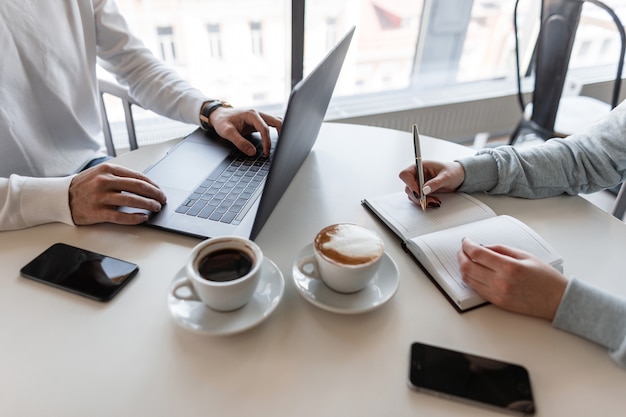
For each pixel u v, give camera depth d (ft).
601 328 1.67
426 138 3.40
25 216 2.22
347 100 6.74
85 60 3.46
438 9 6.28
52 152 3.36
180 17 4.93
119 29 3.62
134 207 2.26
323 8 5.63
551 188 2.66
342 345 1.67
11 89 2.93
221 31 5.20
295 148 2.30
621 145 2.63
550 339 1.72
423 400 1.48
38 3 2.96
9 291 1.86
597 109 5.88
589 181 2.72
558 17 4.82
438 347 1.64
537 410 1.45
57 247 2.09
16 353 1.59
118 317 1.75
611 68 8.38
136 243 2.16
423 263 2.07
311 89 1.96
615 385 1.55
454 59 6.97
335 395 1.49
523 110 6.01
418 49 6.61
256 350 1.64
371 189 2.71
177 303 1.72
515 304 1.79
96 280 1.90
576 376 1.58
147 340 1.66
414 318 1.80
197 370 1.55
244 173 2.73
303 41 5.69
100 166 2.40
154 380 1.51
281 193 2.48
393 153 3.16
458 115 7.03
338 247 1.75
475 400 1.46
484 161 2.63
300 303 1.84
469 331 1.74
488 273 1.83
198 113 3.27
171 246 2.15
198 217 2.30
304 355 1.62
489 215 2.39
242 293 1.62
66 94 3.32
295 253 2.13
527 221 2.44
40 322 1.72
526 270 1.78
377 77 6.68
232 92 5.76
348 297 1.81
